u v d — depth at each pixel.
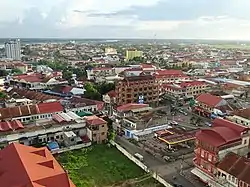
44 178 53.12
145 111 124.81
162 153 89.19
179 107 144.00
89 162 82.62
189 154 88.12
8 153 61.97
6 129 91.38
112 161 83.44
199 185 69.94
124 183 71.25
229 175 64.56
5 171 56.69
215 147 67.94
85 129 98.75
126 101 140.75
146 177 74.19
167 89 163.50
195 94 161.25
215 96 129.75
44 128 94.12
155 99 148.00
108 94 150.50
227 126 76.69
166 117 123.25
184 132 100.62
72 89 167.25
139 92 142.88
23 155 59.72
